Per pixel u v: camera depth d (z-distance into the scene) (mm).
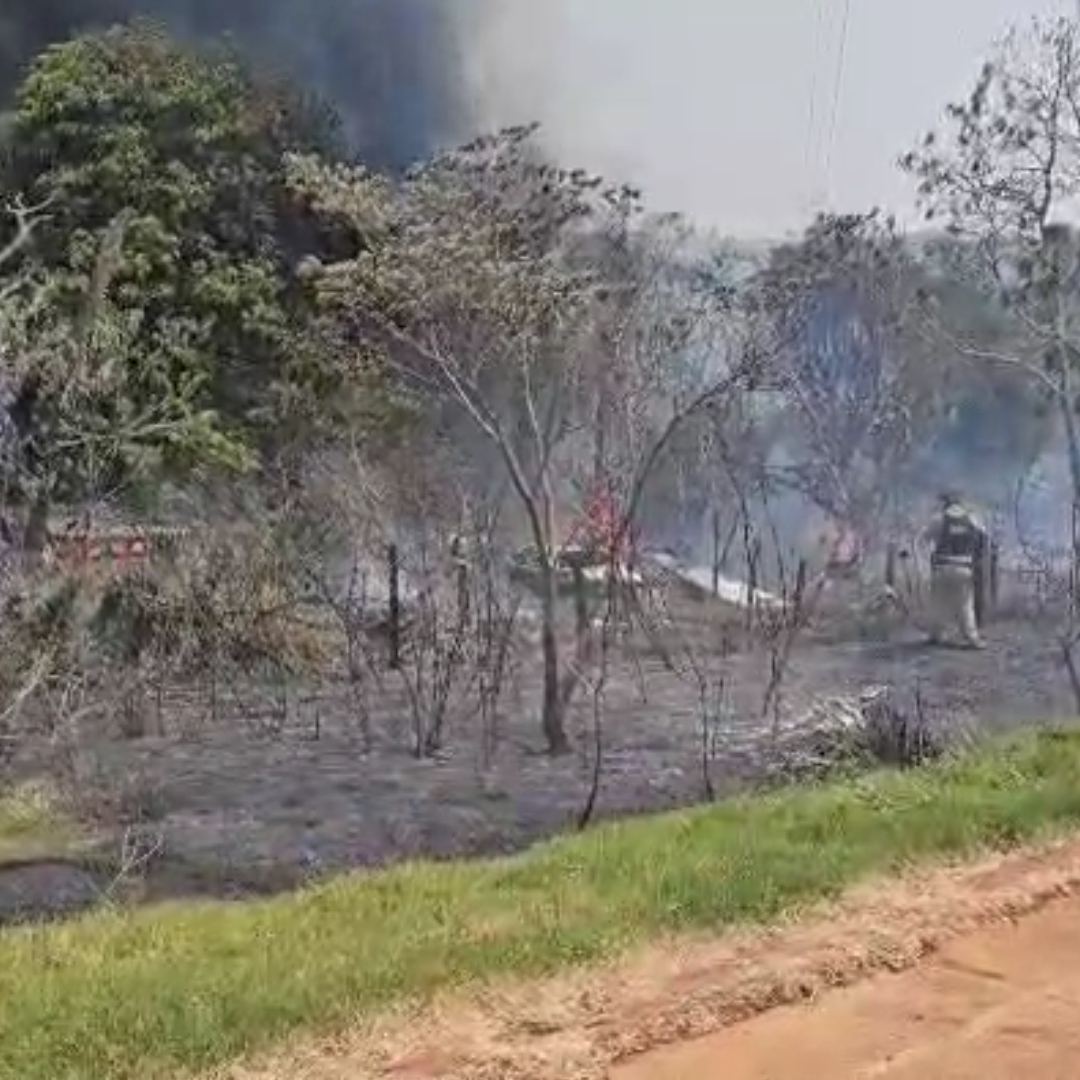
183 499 10727
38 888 6730
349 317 11078
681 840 5629
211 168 12188
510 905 4910
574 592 10945
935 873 5191
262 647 10789
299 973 4277
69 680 7793
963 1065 3818
